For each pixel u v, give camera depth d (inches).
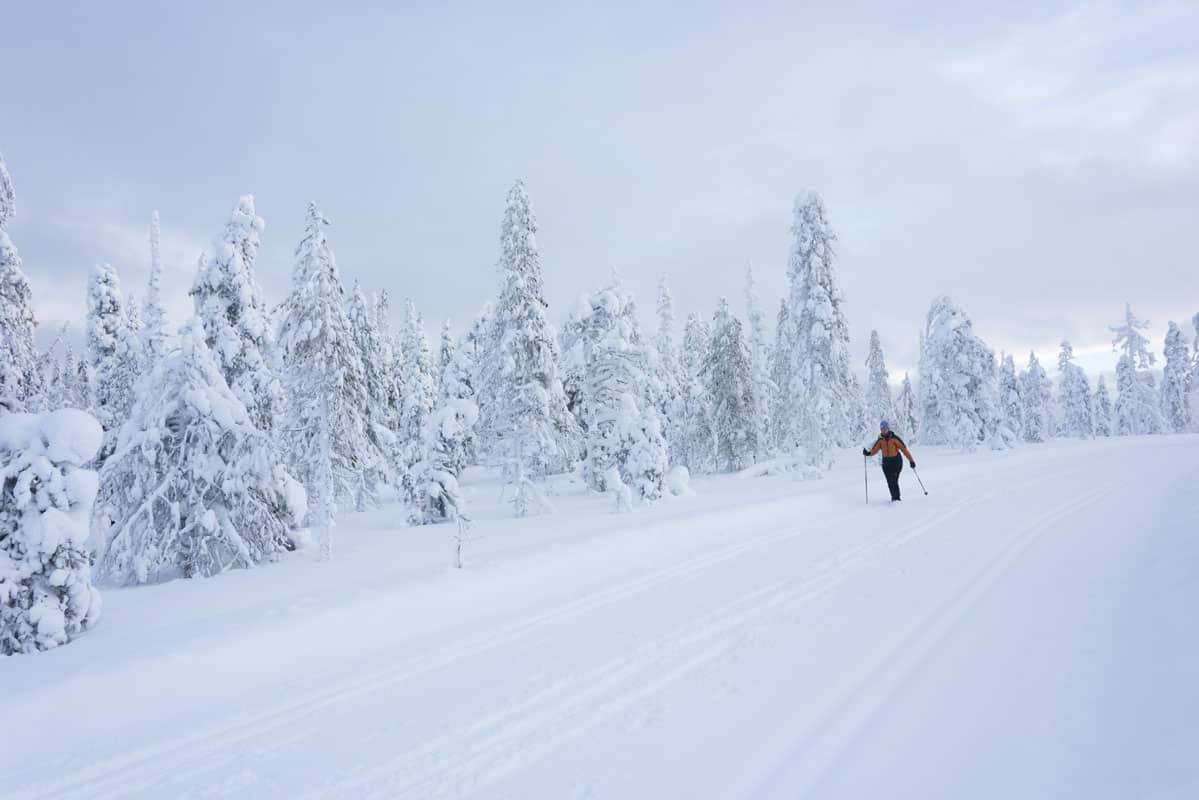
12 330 658.8
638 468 796.0
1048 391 2370.8
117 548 474.0
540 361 882.1
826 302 1075.3
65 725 199.3
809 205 1101.7
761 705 180.2
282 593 362.6
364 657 255.9
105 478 489.1
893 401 2623.0
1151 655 170.2
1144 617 202.2
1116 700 150.3
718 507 591.8
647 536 446.9
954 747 144.2
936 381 1803.6
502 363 869.8
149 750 186.7
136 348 916.0
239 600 353.1
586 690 203.8
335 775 164.2
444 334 1847.9
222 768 172.9
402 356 1681.8
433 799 149.3
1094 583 260.7
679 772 149.2
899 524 462.9
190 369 515.2
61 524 282.4
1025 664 184.5
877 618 246.4
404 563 449.1
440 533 668.1
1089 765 126.3
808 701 179.2
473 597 325.7
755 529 493.7
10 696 202.1
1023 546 354.3
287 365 587.8
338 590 326.3
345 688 223.5
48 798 164.6
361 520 934.4
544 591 342.3
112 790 166.7
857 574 320.2
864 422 2244.1
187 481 498.0
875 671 194.9
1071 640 197.8
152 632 277.7
